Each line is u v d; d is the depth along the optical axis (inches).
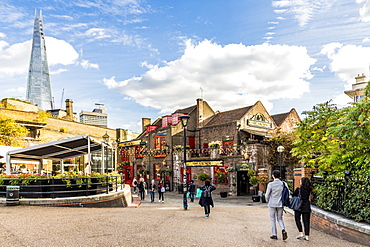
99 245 261.7
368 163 335.9
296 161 1029.8
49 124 1471.5
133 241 279.4
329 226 334.3
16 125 1175.0
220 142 1234.6
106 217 412.2
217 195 1111.0
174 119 1411.2
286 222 446.6
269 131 1258.0
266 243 290.4
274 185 314.0
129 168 1627.7
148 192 1278.3
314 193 415.5
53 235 290.0
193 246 270.1
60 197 541.0
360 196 297.4
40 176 546.0
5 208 454.6
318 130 557.3
